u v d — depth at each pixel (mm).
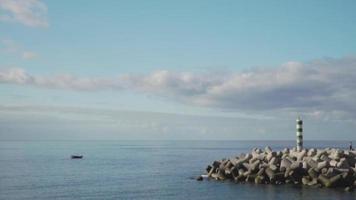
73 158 130750
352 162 54000
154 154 160750
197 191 50656
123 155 154000
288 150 61656
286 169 52719
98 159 125875
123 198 48812
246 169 56781
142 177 69875
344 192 45938
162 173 75938
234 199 44750
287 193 46094
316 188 48594
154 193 51750
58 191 54469
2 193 53031
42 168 90312
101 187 57969
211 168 63062
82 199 48500
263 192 47312
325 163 50938
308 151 58125
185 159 121688
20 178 69750
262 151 61656
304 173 51812
